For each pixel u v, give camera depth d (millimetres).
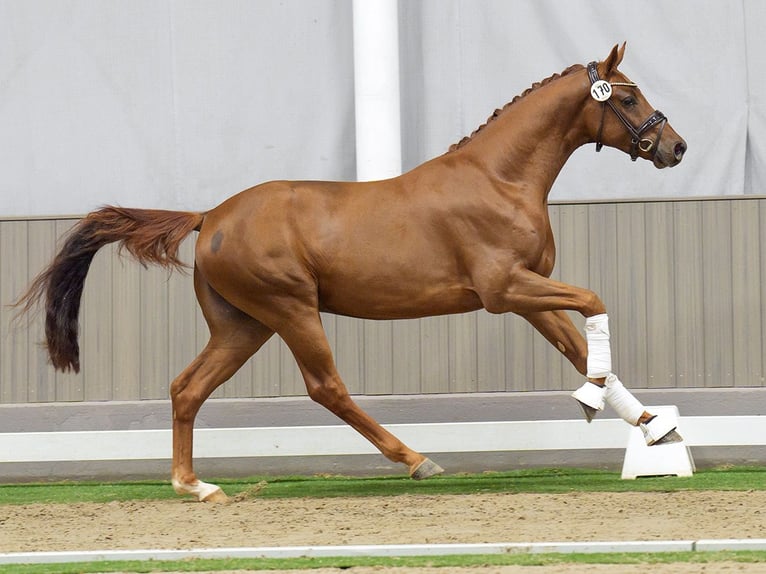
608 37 12375
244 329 9453
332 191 9266
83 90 12703
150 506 9172
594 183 12398
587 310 8859
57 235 12234
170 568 6488
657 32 12344
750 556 6426
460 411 11680
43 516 8789
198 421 11844
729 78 12305
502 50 12477
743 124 12289
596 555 6527
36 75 12719
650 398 11641
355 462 11305
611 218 11867
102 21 12711
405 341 11906
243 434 10836
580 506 8414
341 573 6211
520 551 6625
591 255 11891
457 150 9328
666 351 11797
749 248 11742
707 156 12336
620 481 10141
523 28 12445
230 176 12680
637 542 6648
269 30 12656
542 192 9156
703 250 11789
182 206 12688
